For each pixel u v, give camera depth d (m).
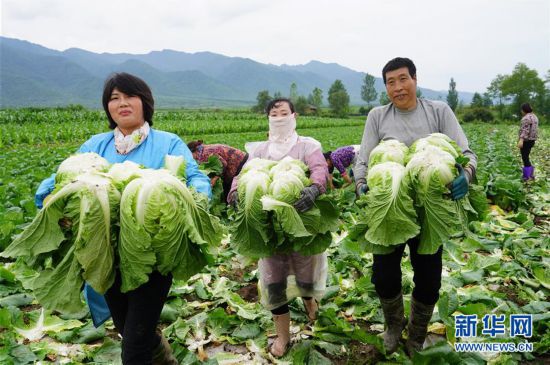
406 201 2.48
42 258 2.07
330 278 4.29
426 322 2.99
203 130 33.50
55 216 2.00
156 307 2.27
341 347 3.23
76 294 2.00
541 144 24.17
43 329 3.46
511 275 4.36
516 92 92.19
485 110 79.81
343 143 19.53
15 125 30.58
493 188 7.70
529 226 6.12
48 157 13.22
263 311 3.76
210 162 6.52
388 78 2.99
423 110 3.04
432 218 2.49
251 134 27.62
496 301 3.76
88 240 1.96
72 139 23.89
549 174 12.43
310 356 3.07
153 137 2.69
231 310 3.85
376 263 2.89
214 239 2.34
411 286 4.10
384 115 3.15
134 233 1.98
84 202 1.98
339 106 101.94
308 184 2.82
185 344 3.32
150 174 2.12
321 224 2.80
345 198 7.21
